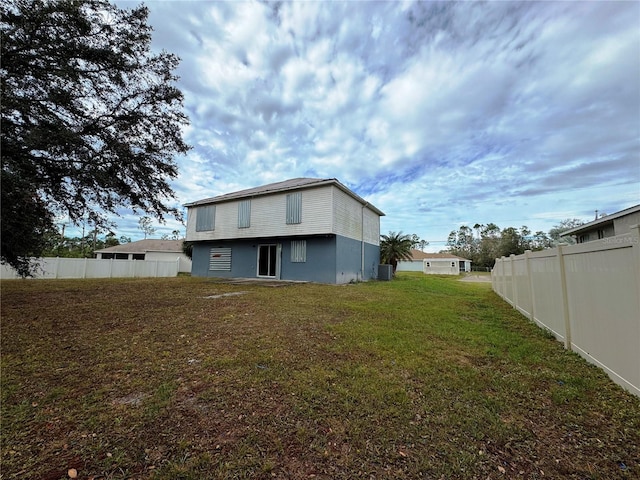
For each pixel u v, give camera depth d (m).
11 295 8.39
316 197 13.43
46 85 6.00
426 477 1.60
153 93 7.45
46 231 6.78
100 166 6.84
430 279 19.62
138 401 2.39
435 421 2.13
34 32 5.52
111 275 17.83
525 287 6.28
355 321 5.29
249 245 16.02
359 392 2.56
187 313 5.84
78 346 3.80
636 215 12.45
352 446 1.85
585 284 3.47
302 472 1.63
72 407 2.28
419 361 3.33
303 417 2.17
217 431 1.99
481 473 1.63
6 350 3.61
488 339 4.33
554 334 4.48
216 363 3.21
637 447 1.86
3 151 5.57
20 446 1.79
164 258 30.62
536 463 1.72
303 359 3.36
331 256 13.32
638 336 2.50
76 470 1.61
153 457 1.73
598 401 2.46
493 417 2.19
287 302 7.18
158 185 8.12
